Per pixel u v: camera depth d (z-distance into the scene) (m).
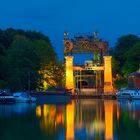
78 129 85.75
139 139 72.31
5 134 78.56
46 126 90.88
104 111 132.62
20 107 156.00
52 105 170.88
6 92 184.88
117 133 79.25
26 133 79.88
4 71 195.62
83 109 143.62
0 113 124.56
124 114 119.44
